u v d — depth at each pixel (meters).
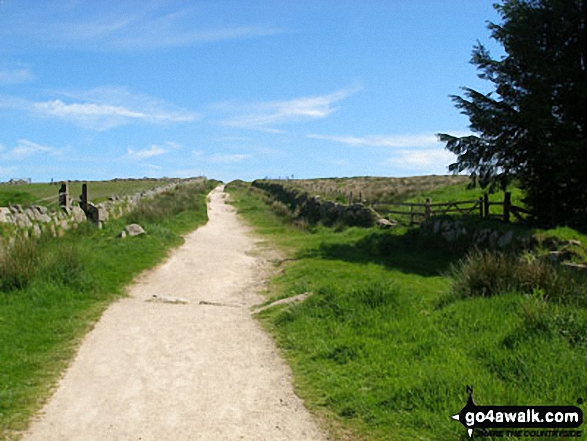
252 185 75.69
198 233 24.33
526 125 15.63
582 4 15.70
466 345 6.84
